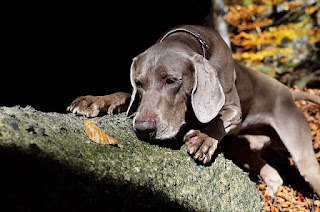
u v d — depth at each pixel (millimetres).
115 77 1557
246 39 3777
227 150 1431
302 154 1331
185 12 1785
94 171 671
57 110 1307
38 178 581
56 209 570
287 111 1354
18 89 1337
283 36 3576
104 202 626
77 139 738
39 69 1394
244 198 944
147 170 751
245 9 3775
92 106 910
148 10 1629
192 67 933
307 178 1319
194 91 920
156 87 899
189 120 1014
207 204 811
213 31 1124
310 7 3660
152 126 838
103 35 1533
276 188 1378
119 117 944
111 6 1518
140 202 683
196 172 853
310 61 3465
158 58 917
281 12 4078
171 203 733
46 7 1380
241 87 1221
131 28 1597
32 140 647
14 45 1343
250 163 1433
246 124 1312
